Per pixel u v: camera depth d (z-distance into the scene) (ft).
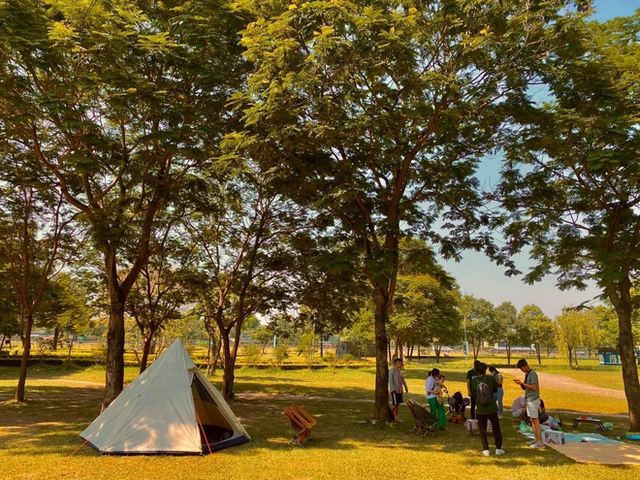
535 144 34.73
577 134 32.04
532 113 33.78
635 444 31.37
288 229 56.95
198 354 142.31
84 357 124.16
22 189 50.47
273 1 32.86
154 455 26.81
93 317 71.67
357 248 40.78
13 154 43.55
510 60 31.24
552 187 40.63
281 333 64.54
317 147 34.55
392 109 34.63
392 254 34.96
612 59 31.45
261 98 32.78
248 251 60.70
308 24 29.58
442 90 30.66
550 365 189.37
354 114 35.94
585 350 236.63
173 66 33.50
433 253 44.70
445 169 39.75
